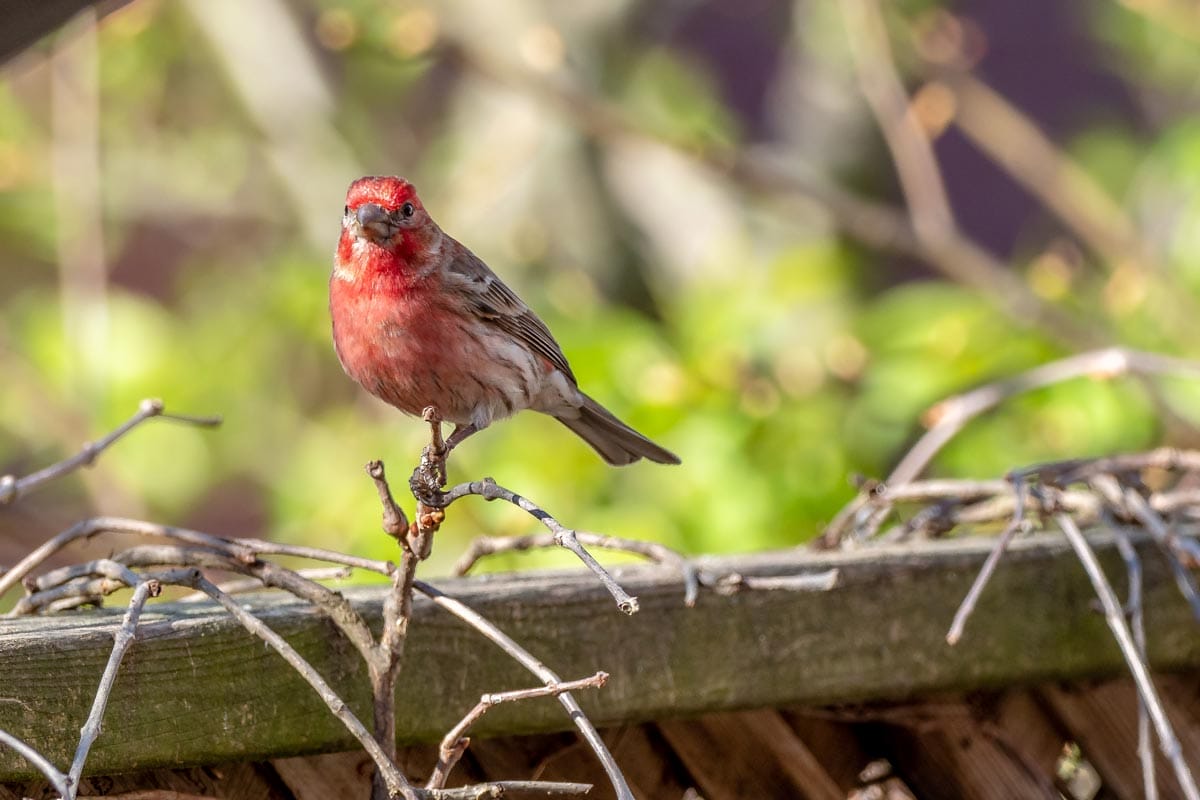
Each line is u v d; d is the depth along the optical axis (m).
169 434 12.67
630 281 15.25
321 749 4.75
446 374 7.26
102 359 12.41
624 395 9.76
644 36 15.38
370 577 9.91
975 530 7.86
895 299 10.59
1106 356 7.30
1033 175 12.75
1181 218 12.12
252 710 4.65
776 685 5.38
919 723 5.77
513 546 5.81
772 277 10.66
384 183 7.11
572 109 12.02
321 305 12.93
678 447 9.52
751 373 10.22
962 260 11.69
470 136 15.55
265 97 15.38
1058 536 6.02
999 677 5.70
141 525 5.11
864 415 10.05
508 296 7.71
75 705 4.40
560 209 15.20
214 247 17.25
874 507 6.67
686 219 15.00
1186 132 12.02
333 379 14.41
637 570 5.43
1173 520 6.18
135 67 14.78
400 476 10.31
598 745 4.40
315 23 15.80
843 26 15.10
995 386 7.68
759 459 9.71
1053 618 5.79
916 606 5.59
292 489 11.89
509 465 9.67
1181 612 6.01
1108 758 6.03
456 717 4.95
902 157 12.18
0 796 4.38
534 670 4.50
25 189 13.84
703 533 9.32
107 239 15.12
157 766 4.51
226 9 15.32
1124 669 5.89
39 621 4.66
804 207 12.21
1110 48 15.93
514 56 14.97
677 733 5.48
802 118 15.64
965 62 13.02
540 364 7.91
